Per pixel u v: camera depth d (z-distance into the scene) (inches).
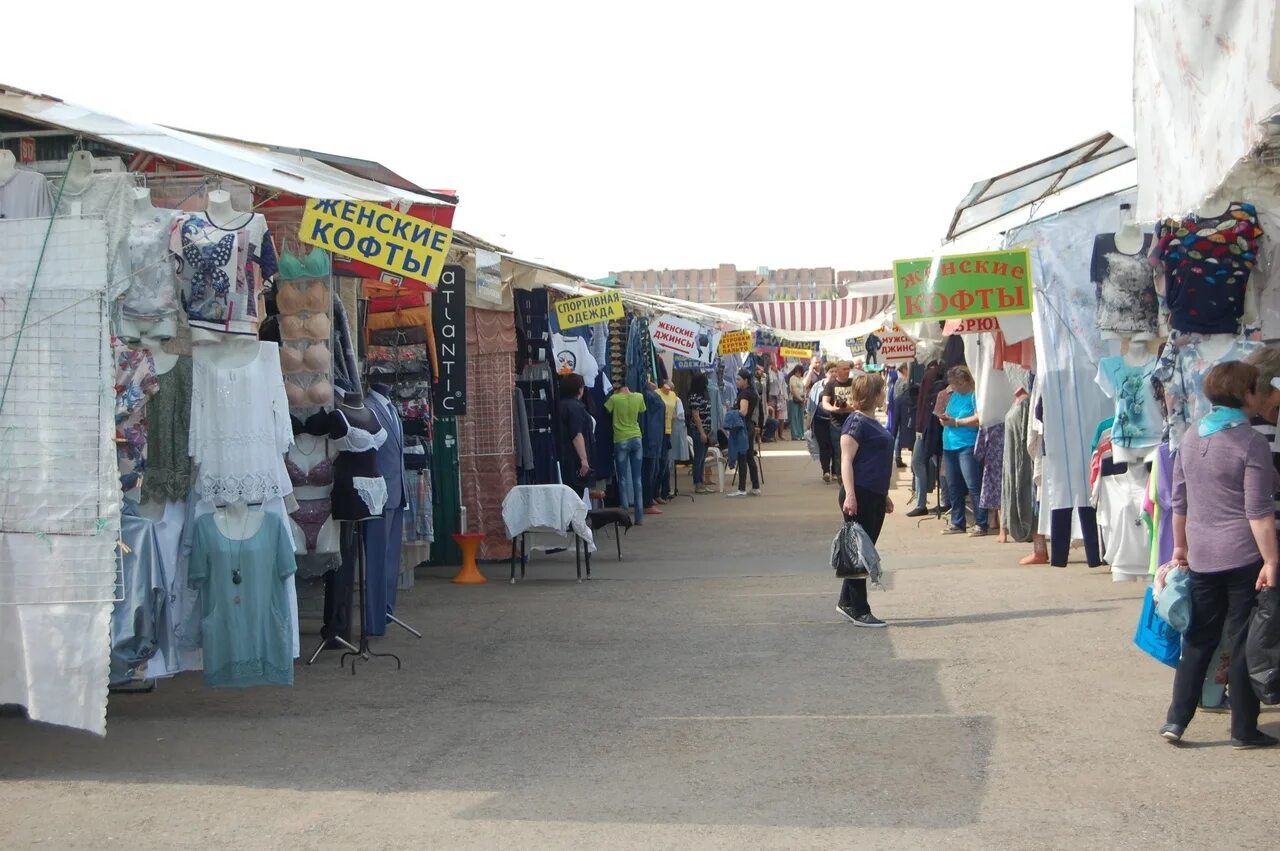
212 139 352.8
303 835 210.2
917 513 718.5
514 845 203.6
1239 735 247.3
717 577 517.3
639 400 722.2
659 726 279.4
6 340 255.1
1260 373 251.0
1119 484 388.5
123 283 265.4
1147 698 290.4
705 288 2642.7
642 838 205.6
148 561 277.4
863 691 307.7
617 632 397.4
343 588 368.5
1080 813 213.3
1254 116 170.1
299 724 286.4
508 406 541.6
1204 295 290.2
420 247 293.0
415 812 221.6
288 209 354.6
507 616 431.2
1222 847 195.9
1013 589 450.3
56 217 255.6
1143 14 213.9
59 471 252.5
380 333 450.0
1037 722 273.1
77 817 220.5
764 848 199.8
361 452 338.0
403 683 329.1
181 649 296.8
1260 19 168.6
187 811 223.5
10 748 266.4
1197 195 192.5
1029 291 407.8
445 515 555.2
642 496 752.3
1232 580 242.4
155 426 291.1
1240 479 241.3
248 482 289.0
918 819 212.5
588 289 703.1
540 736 273.1
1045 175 440.5
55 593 251.8
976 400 607.5
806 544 625.6
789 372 1815.9
